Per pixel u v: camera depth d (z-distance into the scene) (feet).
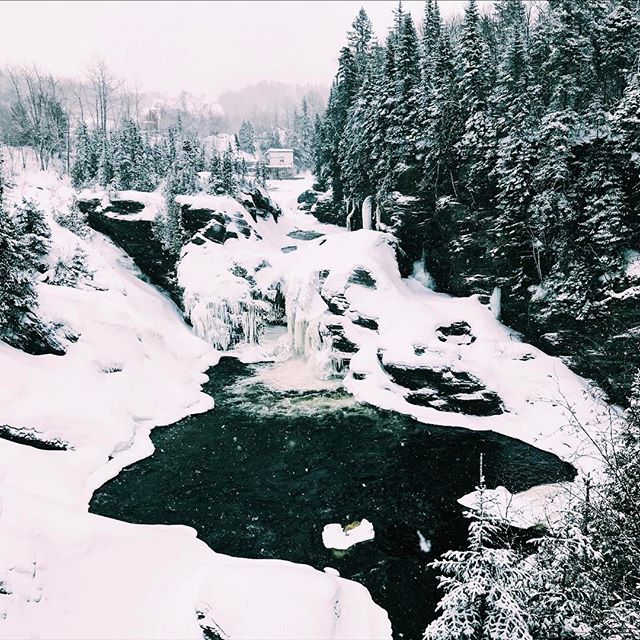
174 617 30.94
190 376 82.53
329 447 62.03
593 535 23.36
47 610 28.89
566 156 72.43
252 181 191.01
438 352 75.66
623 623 19.03
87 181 171.83
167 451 60.64
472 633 19.04
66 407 58.49
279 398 77.71
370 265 92.22
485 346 77.61
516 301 82.48
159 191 153.48
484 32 156.56
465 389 71.20
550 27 93.40
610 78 90.53
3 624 26.63
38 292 72.18
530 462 58.23
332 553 42.29
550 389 69.51
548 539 23.80
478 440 64.13
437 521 47.09
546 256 79.41
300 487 52.95
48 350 66.03
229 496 51.08
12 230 65.51
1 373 58.03
